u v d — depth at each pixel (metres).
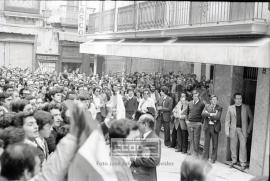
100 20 19.30
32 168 2.70
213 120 10.20
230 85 10.19
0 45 23.75
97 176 2.05
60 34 24.88
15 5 23.33
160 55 12.20
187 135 11.27
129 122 3.92
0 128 4.65
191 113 10.76
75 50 26.12
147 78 17.69
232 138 9.84
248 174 9.27
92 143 2.05
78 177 2.09
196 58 10.16
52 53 25.23
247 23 8.45
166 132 12.37
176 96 13.13
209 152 11.00
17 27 23.80
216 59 9.27
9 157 2.63
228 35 9.77
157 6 13.62
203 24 10.66
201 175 3.04
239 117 9.71
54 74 20.31
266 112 8.80
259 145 8.99
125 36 15.66
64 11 24.83
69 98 8.65
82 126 2.07
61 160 2.10
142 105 11.86
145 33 13.88
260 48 7.84
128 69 23.05
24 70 20.95
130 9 15.78
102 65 24.19
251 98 10.12
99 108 11.62
